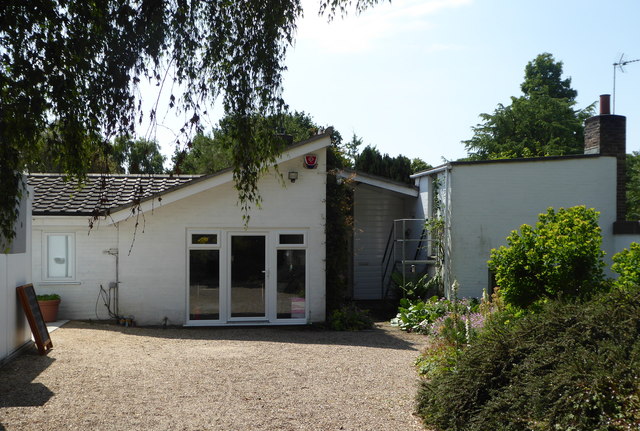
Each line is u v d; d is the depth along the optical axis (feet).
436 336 34.63
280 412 21.63
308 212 49.11
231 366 29.86
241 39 21.71
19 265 32.01
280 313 48.67
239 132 22.06
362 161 82.17
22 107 15.97
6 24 16.06
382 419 20.94
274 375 27.91
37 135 16.88
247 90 21.85
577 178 54.19
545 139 134.00
